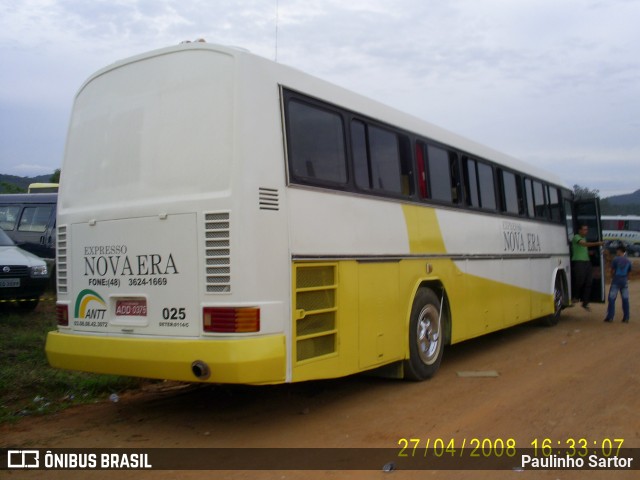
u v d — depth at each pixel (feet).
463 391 24.27
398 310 24.06
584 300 47.85
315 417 20.85
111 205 19.88
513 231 36.24
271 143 18.26
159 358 17.87
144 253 18.84
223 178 17.61
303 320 18.97
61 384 24.20
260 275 17.46
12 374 24.25
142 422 20.56
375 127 23.61
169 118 18.92
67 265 21.04
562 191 46.70
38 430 19.74
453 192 29.45
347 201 21.30
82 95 21.70
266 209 17.81
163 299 18.39
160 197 18.70
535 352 33.14
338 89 21.70
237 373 16.79
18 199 55.31
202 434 19.15
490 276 32.76
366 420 20.43
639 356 31.53
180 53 19.06
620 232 184.44
